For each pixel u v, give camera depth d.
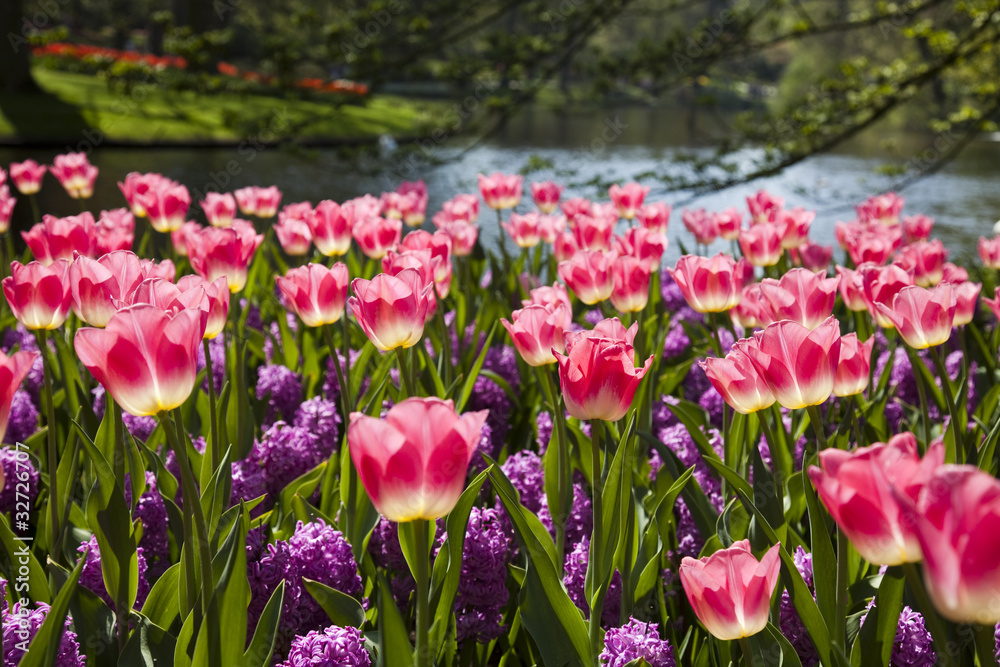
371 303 1.77
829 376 1.53
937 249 2.94
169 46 6.72
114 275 1.79
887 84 6.73
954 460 2.04
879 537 1.04
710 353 3.43
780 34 7.25
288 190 14.59
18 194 11.56
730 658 1.67
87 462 2.25
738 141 6.87
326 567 1.82
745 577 1.25
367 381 3.27
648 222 3.85
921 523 0.88
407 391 1.86
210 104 24.09
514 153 21.08
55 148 19.58
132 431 2.63
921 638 1.61
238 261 2.65
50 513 1.96
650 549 1.92
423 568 1.20
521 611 1.64
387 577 2.10
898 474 1.01
